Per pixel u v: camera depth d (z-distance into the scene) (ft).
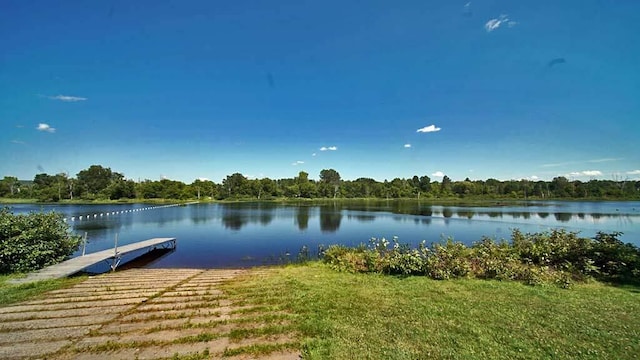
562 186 297.74
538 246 30.58
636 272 25.14
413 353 13.19
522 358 12.91
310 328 15.99
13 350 14.08
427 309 18.42
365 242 65.77
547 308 18.58
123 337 15.40
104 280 27.45
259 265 44.19
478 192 326.44
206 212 151.43
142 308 19.53
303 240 68.85
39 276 27.43
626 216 128.36
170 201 263.49
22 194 250.57
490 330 15.44
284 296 21.68
